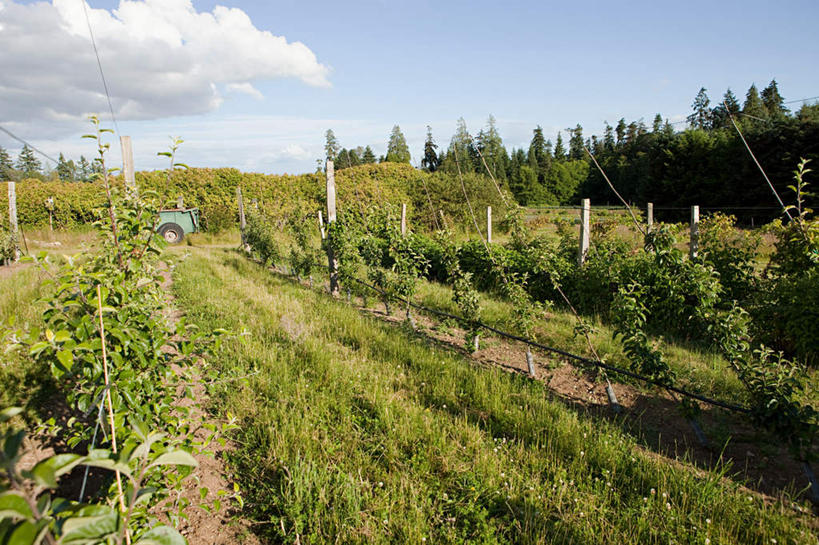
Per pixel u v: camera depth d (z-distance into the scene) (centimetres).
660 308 766
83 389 254
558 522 319
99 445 285
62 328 259
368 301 1009
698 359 644
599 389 580
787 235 696
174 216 2277
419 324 805
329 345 665
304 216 1527
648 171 3128
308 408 469
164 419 292
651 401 542
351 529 309
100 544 144
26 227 2211
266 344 645
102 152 285
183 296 917
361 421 454
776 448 427
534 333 772
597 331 610
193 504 338
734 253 775
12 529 105
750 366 427
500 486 365
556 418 476
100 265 315
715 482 360
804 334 588
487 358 690
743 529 320
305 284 1243
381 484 349
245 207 1967
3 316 679
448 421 462
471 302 693
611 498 351
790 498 358
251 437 414
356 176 2830
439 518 325
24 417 418
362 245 1106
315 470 349
